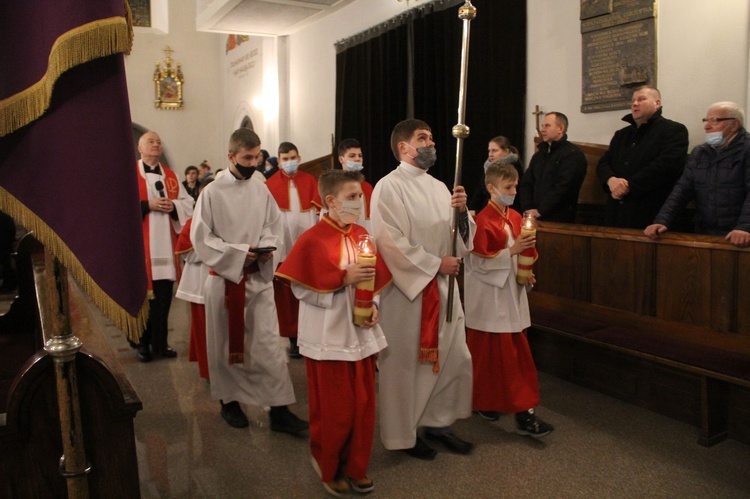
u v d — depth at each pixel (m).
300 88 10.61
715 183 3.51
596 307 3.92
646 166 4.00
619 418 3.41
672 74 4.60
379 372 2.91
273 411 3.36
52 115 1.45
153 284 4.70
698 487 2.67
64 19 1.35
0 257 5.67
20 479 1.75
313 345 2.61
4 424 1.71
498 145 4.36
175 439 3.29
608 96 5.05
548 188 4.47
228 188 3.29
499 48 6.03
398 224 2.83
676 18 4.54
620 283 3.76
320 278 2.57
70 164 1.45
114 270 1.49
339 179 2.61
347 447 2.67
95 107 1.46
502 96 6.03
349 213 2.61
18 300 3.33
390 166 7.98
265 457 3.05
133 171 1.52
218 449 3.15
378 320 2.86
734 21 4.20
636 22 4.77
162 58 14.19
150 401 3.86
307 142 10.52
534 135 5.81
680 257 3.43
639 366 3.55
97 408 1.80
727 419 3.13
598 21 5.07
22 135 1.46
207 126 14.73
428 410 2.99
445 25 6.72
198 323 3.82
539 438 3.17
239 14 9.30
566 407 3.57
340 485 2.64
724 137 3.47
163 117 14.34
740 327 3.17
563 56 5.45
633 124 4.17
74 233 1.46
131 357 4.81
